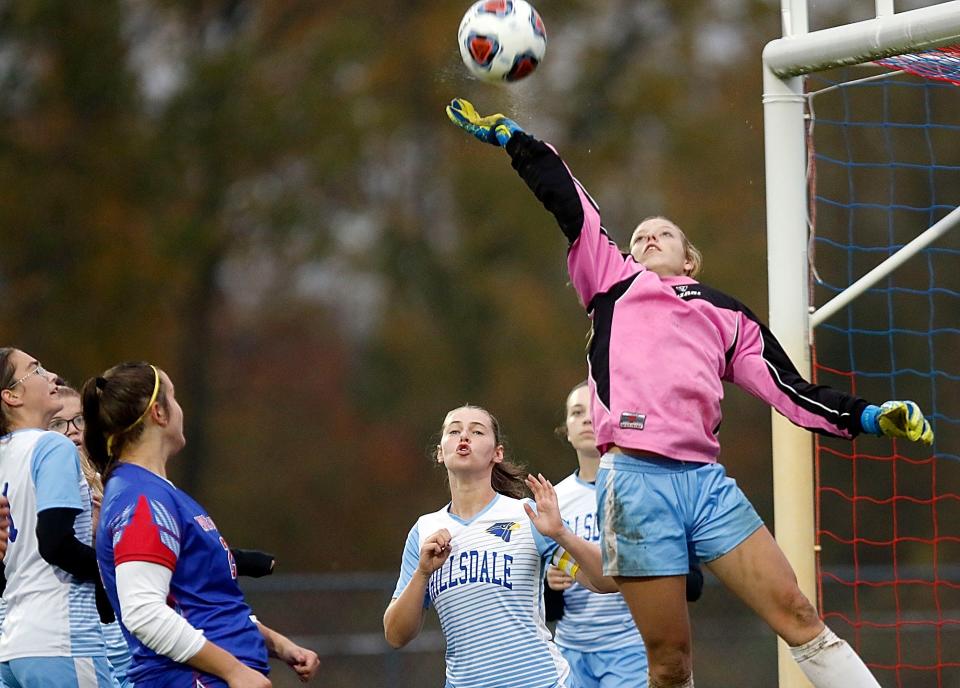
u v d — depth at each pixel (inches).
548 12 3659.0
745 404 3457.2
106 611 754.8
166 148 3526.1
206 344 3639.3
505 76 727.1
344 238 3688.5
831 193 3184.1
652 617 650.8
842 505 3147.1
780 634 649.0
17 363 779.4
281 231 3582.7
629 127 3553.2
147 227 3484.3
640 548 646.5
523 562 776.9
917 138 3184.1
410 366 3533.5
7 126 3521.2
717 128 3486.7
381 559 3646.7
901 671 2046.0
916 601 2778.1
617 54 3671.3
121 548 633.6
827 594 2178.9
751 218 3420.3
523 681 766.5
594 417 666.2
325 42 3575.3
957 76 885.2
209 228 3491.6
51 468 730.8
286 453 3735.2
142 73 3668.8
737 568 646.5
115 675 829.8
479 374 3454.7
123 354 3454.7
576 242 677.9
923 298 3189.0
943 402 3176.7
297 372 3804.1
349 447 3690.9
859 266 3193.9
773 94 895.7
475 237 3572.8
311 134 3570.4
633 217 3516.2
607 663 933.2
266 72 3636.8
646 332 659.4
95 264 3442.4
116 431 671.1
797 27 885.8
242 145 3543.3
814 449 934.4
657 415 648.4
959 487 3149.6
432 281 3572.8
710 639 1859.0
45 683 728.3
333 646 1813.5
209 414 3703.3
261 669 660.1
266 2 3708.2
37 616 736.3
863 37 823.7
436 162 3663.9
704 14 3617.1
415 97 3619.6
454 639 783.1
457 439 798.5
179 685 637.3
